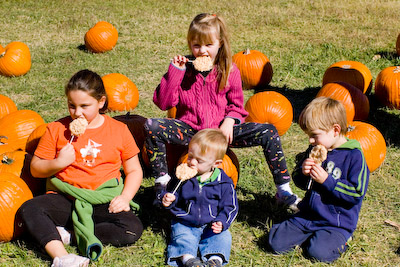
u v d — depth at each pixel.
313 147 4.05
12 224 4.11
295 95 8.05
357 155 4.02
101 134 4.25
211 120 4.68
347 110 6.60
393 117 7.06
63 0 15.88
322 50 10.34
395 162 5.70
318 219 4.09
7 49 8.75
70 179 4.11
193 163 3.97
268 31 12.03
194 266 3.76
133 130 5.55
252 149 6.06
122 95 7.07
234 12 14.08
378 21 12.91
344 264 3.94
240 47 10.62
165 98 4.66
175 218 4.14
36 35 11.69
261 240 4.29
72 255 3.77
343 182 3.94
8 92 7.96
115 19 13.28
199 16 4.54
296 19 13.20
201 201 4.05
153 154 4.63
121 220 4.12
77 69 9.11
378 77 7.51
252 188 5.18
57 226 4.14
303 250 4.11
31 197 4.27
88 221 4.02
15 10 14.45
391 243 4.24
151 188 5.09
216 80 4.64
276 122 6.21
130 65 9.34
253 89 8.33
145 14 13.91
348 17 13.38
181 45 10.80
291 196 4.66
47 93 7.91
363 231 4.38
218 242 3.95
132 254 4.09
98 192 4.11
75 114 4.11
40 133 5.10
